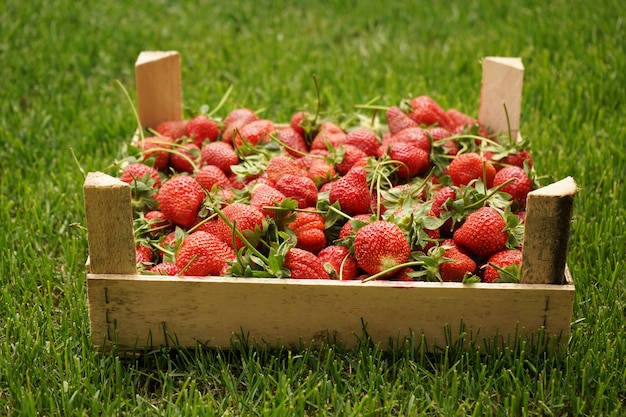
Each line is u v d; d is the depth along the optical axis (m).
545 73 1.59
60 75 1.64
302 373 1.06
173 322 1.06
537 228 1.03
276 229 1.09
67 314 1.15
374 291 1.05
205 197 1.14
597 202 1.29
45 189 1.34
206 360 1.07
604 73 1.59
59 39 1.73
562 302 1.04
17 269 1.19
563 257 1.03
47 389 1.04
